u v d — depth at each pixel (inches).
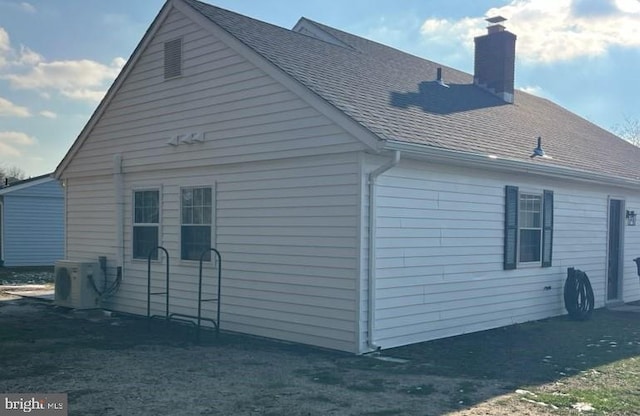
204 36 420.2
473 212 400.2
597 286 534.0
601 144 641.6
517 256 439.5
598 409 230.1
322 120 343.9
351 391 251.9
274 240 371.9
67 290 487.5
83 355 322.0
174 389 253.3
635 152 700.0
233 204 399.2
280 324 366.9
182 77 435.5
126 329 407.8
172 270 442.9
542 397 245.0
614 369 298.4
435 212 370.9
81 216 530.9
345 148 331.3
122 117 486.6
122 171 486.3
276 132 369.7
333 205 339.9
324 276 343.6
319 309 345.7
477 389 256.8
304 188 355.6
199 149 422.3
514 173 433.1
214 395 244.2
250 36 420.2
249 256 386.9
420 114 406.6
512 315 436.8
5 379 268.7
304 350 339.0
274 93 371.6
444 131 387.2
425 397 243.6
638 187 553.0
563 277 488.7
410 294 354.3
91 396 242.1
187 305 431.5
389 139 316.2
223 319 403.2
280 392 249.1
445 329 378.9
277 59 388.5
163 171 452.1
